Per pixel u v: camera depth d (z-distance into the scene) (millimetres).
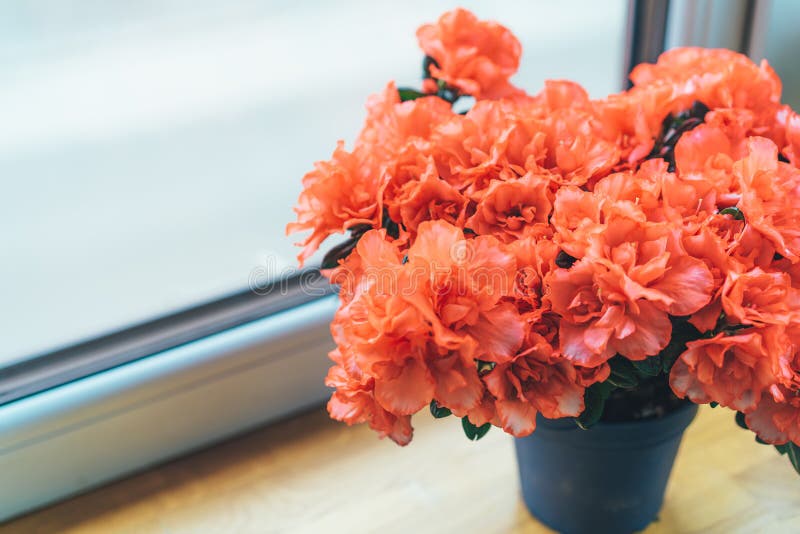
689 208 566
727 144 604
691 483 783
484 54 683
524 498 766
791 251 555
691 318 549
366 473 814
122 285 852
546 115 619
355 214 590
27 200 812
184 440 828
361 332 528
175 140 855
